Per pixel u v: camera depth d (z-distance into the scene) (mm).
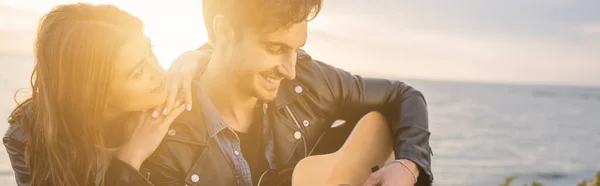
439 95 99688
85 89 1664
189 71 1971
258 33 1763
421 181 2146
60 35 1672
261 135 2045
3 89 46781
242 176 1952
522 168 29453
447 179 26016
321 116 2221
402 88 2381
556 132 46281
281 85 2145
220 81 1945
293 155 2121
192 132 1889
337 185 2105
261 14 1729
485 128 46281
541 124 52531
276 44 1762
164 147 1854
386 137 2289
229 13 1827
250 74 1821
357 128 2229
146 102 1766
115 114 1804
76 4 1729
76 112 1687
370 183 2057
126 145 1799
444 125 46312
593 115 68750
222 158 1923
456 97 96125
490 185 25031
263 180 2012
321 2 1786
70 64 1661
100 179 1781
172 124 1883
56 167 1703
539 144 38656
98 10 1715
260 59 1789
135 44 1709
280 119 2109
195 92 1946
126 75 1691
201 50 2174
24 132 1784
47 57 1686
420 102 2318
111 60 1660
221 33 1884
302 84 2176
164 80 1905
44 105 1695
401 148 2156
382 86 2354
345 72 2338
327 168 2082
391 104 2332
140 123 1821
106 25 1685
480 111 63375
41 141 1723
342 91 2256
